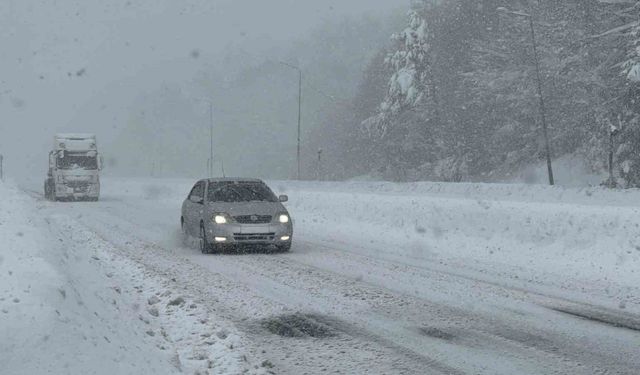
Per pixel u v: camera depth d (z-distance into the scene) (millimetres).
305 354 6953
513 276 11797
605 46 37625
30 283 6938
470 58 53562
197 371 6180
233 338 7535
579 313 8898
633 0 34906
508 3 48781
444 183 29938
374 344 7359
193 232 16016
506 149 50312
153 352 6434
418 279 11484
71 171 34188
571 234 13906
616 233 13055
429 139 58219
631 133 34438
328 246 16250
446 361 6719
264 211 14883
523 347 7238
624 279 11227
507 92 44938
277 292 10258
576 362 6684
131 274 11758
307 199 24938
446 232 17016
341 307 9227
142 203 32938
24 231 11102
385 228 18969
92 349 5602
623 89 34375
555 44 39875
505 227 15695
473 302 9594
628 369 6441
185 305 9156
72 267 9695
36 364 5078
